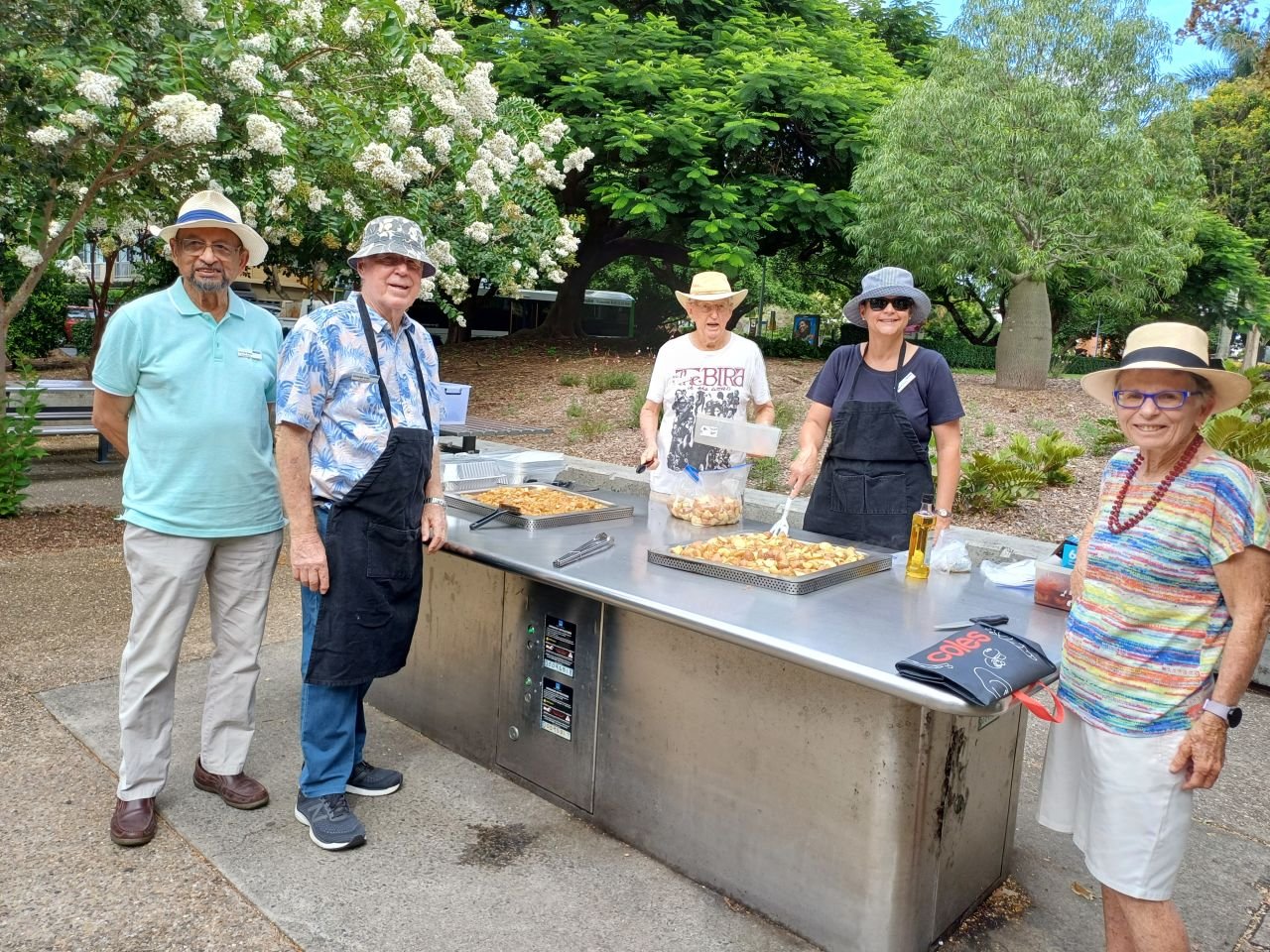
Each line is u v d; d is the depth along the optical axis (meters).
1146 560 1.81
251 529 2.68
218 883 2.45
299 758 3.18
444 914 2.36
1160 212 10.32
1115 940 1.99
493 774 3.17
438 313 18.52
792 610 2.36
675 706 2.60
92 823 2.70
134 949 2.17
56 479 7.79
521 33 12.60
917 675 1.84
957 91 9.98
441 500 2.89
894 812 2.16
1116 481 1.94
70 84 4.57
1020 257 9.81
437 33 6.52
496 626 3.12
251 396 2.65
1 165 5.01
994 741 2.48
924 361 3.19
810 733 2.29
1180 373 1.74
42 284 15.15
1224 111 20.67
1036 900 2.59
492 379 12.20
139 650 2.59
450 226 7.62
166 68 4.85
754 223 12.03
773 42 13.59
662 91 12.47
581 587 2.51
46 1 4.73
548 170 8.15
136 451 2.57
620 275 24.09
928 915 2.30
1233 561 1.73
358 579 2.55
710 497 3.42
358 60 6.34
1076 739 2.03
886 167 10.52
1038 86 9.68
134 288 12.66
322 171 6.15
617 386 11.04
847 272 16.73
